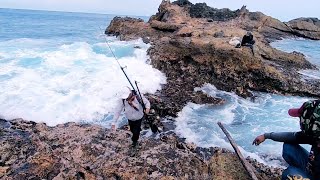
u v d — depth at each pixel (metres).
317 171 3.87
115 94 11.20
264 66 14.11
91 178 5.52
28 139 6.95
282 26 39.50
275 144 8.64
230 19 36.94
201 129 9.52
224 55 14.72
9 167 5.83
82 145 6.50
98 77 12.72
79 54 16.64
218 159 5.74
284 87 13.66
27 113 9.36
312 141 3.89
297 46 29.06
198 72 14.76
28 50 16.95
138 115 6.21
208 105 11.68
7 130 7.99
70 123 8.14
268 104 12.29
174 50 15.67
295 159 4.21
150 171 5.71
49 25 43.47
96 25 52.88
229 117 10.65
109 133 7.22
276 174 6.12
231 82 14.15
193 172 5.75
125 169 5.71
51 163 5.89
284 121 10.46
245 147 8.44
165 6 33.91
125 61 15.57
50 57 15.41
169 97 11.99
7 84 11.21
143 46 20.16
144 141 6.86
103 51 18.33
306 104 3.79
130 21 30.52
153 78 13.73
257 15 39.25
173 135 8.96
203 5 36.56
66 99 10.51
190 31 22.64
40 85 11.46
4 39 21.92
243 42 17.23
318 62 20.34
